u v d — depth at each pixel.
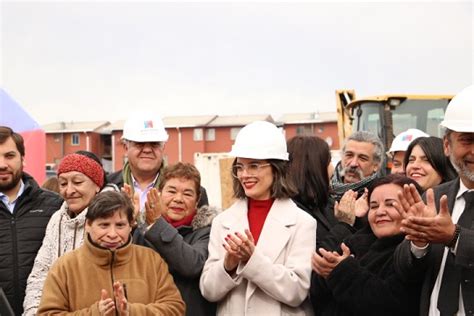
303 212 3.24
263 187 3.18
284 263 3.10
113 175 4.77
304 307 3.16
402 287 2.79
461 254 2.38
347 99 11.89
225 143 33.22
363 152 4.23
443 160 4.02
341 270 2.84
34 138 7.16
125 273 3.02
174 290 3.09
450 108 2.66
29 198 3.75
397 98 10.39
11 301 3.54
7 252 3.58
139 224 3.43
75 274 2.99
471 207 2.61
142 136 4.41
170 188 3.47
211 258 3.20
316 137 3.68
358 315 2.84
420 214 2.45
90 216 3.01
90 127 34.91
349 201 3.41
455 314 2.51
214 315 3.27
